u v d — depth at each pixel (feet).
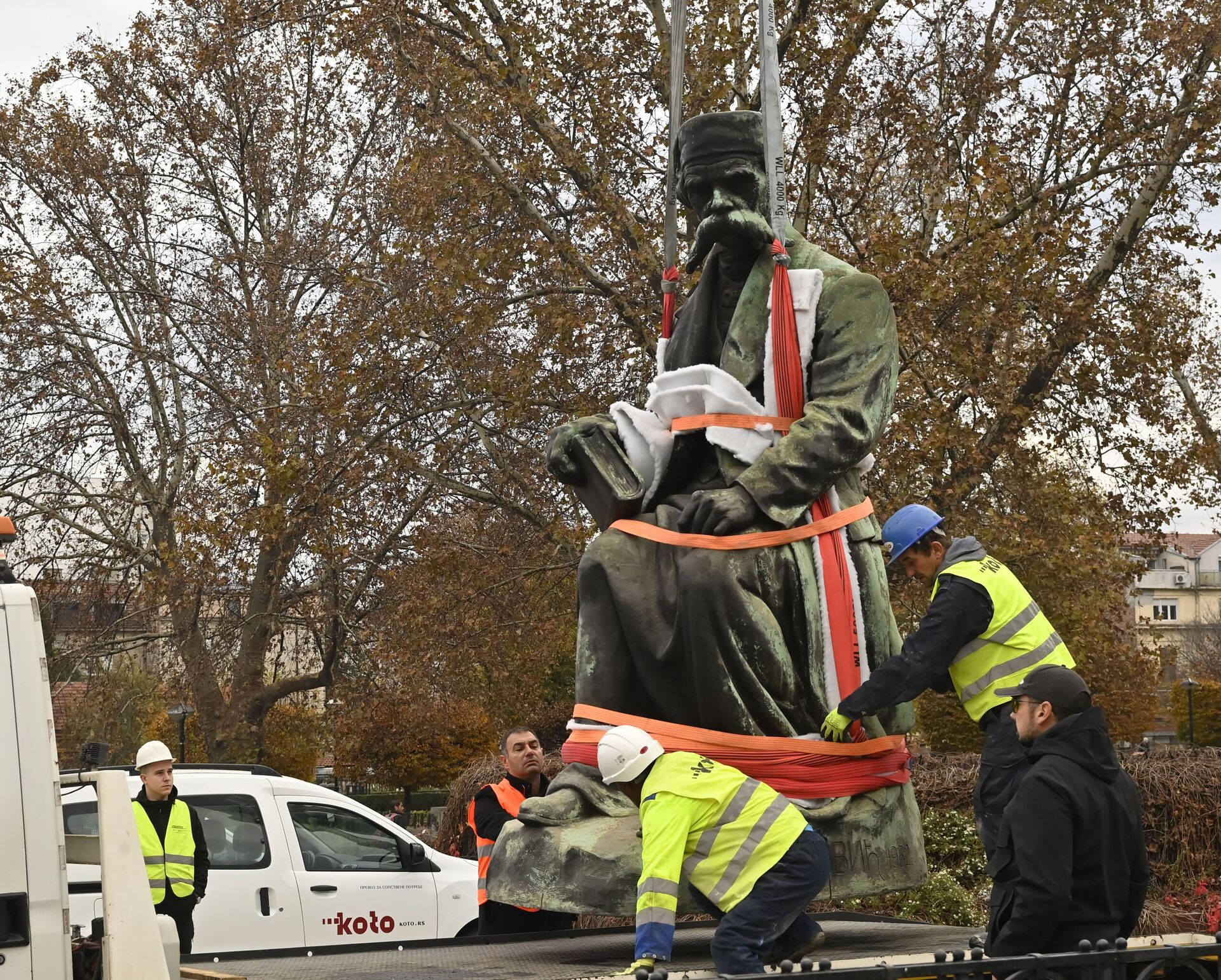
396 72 75.15
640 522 19.69
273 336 89.92
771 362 19.75
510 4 73.10
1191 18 73.87
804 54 70.95
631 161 72.69
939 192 71.92
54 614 92.58
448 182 69.15
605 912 17.79
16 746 17.06
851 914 24.00
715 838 15.58
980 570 17.76
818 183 75.92
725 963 15.29
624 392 70.44
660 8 74.90
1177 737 160.35
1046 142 77.46
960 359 65.00
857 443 19.15
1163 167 76.38
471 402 72.49
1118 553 73.51
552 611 76.23
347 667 89.10
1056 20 75.31
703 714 18.42
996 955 15.17
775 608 18.72
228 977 17.25
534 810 18.61
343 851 41.04
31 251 100.32
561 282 73.15
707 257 21.40
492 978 16.53
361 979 16.80
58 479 96.63
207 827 39.34
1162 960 14.58
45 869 16.97
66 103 102.22
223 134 100.01
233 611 88.28
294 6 75.00
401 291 71.92
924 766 48.06
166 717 104.22
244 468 74.84
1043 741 15.40
